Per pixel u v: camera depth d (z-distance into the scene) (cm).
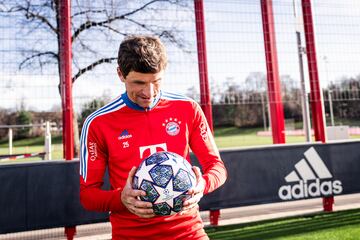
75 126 558
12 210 300
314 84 404
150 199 108
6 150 1831
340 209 406
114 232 129
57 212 311
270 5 416
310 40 406
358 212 386
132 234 123
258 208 435
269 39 412
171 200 109
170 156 117
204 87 365
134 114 128
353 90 409
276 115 532
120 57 113
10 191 302
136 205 105
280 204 454
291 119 2439
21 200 304
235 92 400
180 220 124
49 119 786
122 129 127
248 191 359
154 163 113
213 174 126
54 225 309
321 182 382
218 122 3325
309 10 408
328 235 299
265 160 369
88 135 127
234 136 3081
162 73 114
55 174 314
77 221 315
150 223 121
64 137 335
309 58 407
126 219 124
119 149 125
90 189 120
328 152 389
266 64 421
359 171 395
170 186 109
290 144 380
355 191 390
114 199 112
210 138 142
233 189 356
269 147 372
